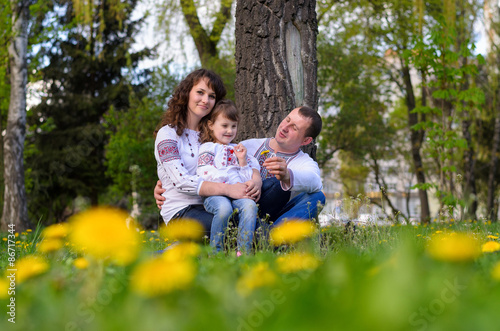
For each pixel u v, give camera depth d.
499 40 12.18
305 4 4.19
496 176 20.45
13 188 11.29
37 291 0.86
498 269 0.90
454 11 10.02
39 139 19.09
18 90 11.44
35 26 13.03
